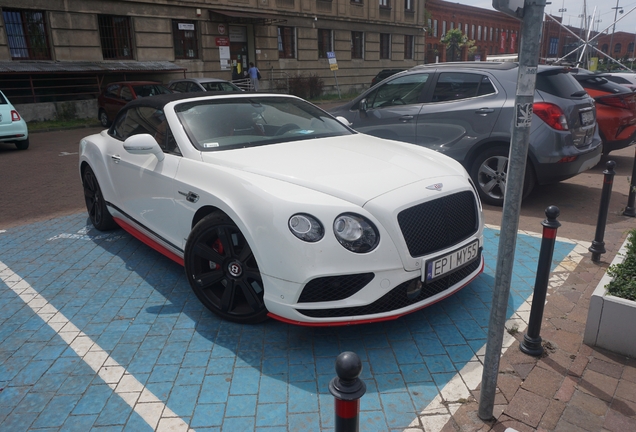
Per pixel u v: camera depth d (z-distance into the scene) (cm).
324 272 274
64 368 288
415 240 291
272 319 337
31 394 266
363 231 278
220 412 249
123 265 440
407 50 3553
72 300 374
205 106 413
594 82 805
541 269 279
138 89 1550
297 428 237
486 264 428
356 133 448
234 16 2241
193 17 2228
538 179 557
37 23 1820
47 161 1033
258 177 312
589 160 578
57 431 238
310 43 2788
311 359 291
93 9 1923
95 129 1717
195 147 367
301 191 291
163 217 382
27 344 315
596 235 425
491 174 589
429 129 630
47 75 1861
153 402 257
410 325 327
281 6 2592
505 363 284
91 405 256
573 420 239
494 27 6259
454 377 273
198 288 340
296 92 2694
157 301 369
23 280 412
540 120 539
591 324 293
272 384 270
